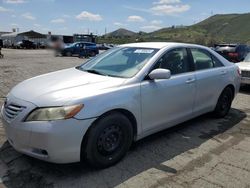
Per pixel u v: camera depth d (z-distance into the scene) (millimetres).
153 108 4367
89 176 3695
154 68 4469
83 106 3523
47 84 4016
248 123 5980
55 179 3613
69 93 3641
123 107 3902
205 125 5762
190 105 5141
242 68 9195
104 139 3783
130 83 4109
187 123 5848
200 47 5617
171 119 4777
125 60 4691
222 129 5566
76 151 3523
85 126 3523
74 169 3848
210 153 4473
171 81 4637
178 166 4023
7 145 4492
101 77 4258
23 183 3518
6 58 24125
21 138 3529
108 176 3707
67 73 4637
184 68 5066
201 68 5465
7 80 10414
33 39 58469
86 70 4766
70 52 30625
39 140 3398
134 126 4215
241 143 4906
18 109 3600
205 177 3754
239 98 8453
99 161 3775
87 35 49500
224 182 3650
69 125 3418
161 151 4480
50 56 29969
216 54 6055
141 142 4801
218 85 5805
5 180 3570
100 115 3652
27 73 12922
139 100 4129
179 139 4988
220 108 6098
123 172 3814
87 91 3719
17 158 4094
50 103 3480
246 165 4109
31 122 3439
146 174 3781
